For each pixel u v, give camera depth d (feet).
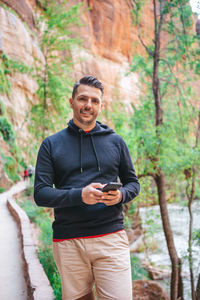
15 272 13.80
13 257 16.19
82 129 6.11
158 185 26.71
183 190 30.99
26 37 84.53
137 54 30.32
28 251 15.43
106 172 5.98
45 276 11.74
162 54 28.60
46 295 9.98
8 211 33.06
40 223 29.86
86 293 5.99
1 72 71.05
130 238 39.86
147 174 26.30
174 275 25.88
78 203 5.32
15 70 76.89
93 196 5.21
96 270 5.72
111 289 5.50
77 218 5.66
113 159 6.09
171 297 25.89
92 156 5.97
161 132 24.98
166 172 26.94
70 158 5.90
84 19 124.36
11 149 64.49
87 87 5.98
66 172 5.85
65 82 51.83
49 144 6.03
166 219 26.58
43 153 5.95
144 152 25.40
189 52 25.75
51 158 5.93
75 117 6.08
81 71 115.96
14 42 78.48
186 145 26.91
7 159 60.08
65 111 49.70
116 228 5.82
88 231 5.65
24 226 21.84
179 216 31.76
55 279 13.29
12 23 79.87
